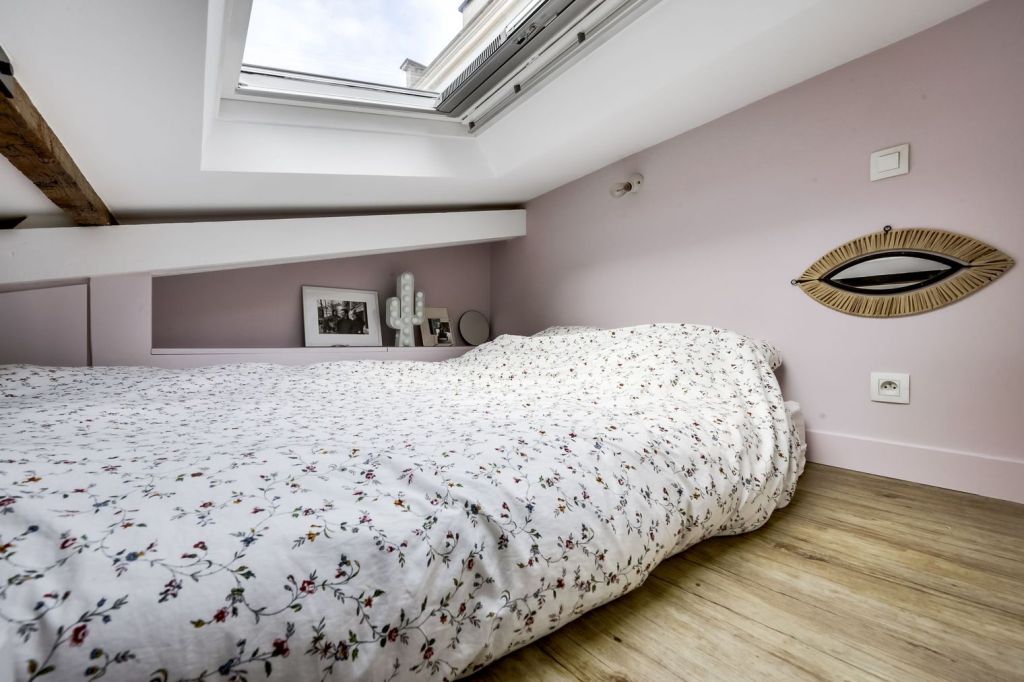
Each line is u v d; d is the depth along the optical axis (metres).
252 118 1.95
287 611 0.50
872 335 1.77
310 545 0.56
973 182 1.54
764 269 2.08
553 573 0.74
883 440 1.74
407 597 0.58
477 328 3.76
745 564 1.05
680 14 1.69
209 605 0.47
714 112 2.17
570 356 2.08
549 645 0.77
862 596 0.91
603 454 0.95
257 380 1.87
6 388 1.54
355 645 0.53
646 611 0.87
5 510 0.53
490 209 3.41
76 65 1.14
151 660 0.43
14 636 0.40
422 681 0.58
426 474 0.76
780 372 2.04
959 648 0.76
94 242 2.10
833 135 1.85
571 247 3.07
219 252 2.36
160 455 0.79
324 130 2.15
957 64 1.56
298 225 2.56
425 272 3.56
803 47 1.72
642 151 2.58
